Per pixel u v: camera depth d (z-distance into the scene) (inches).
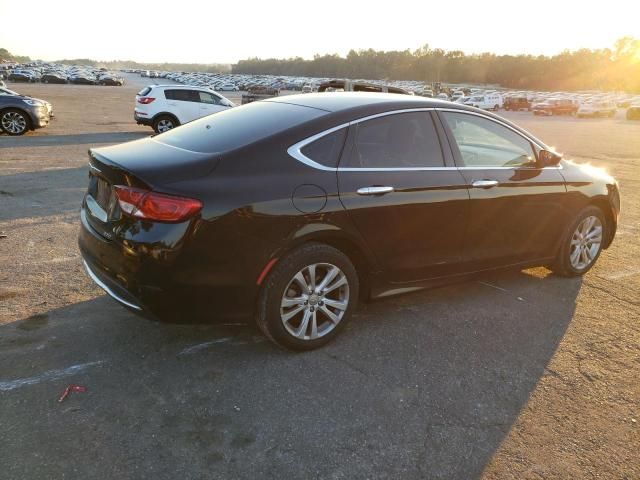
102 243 121.1
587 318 163.2
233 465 95.0
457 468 97.7
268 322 126.5
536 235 177.6
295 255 125.6
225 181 117.2
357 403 114.8
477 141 161.8
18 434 99.3
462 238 156.5
